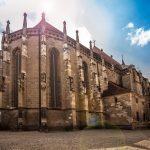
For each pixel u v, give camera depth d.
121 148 15.73
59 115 41.69
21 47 42.09
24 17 43.19
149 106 64.25
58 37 45.75
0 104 39.75
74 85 47.09
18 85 39.22
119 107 52.72
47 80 41.69
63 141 20.98
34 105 39.38
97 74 57.72
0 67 42.72
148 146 17.59
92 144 17.73
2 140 22.03
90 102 52.34
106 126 51.25
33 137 25.78
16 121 38.59
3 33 44.59
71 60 48.06
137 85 71.50
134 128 50.25
